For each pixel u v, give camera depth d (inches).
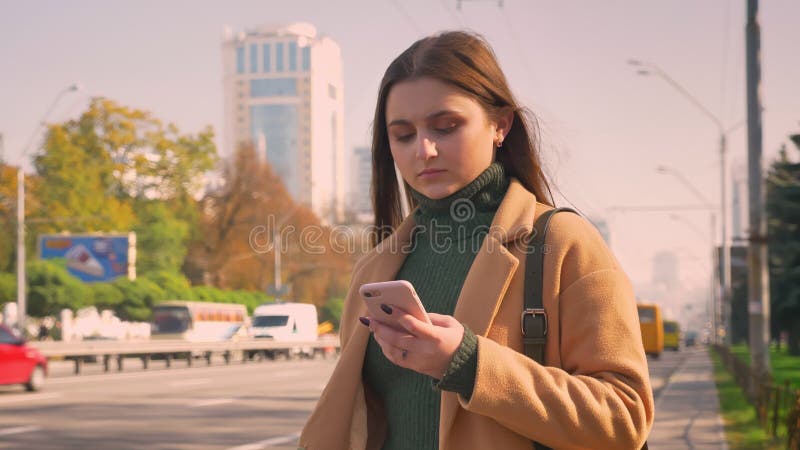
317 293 3518.7
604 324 95.3
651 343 2551.7
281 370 1646.2
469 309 98.8
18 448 545.6
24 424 669.9
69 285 2440.9
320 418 110.8
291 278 3486.7
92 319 2635.3
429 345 86.1
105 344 1572.3
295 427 669.9
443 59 102.0
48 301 2391.7
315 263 3420.3
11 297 2390.5
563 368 97.3
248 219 3368.6
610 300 96.3
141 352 1678.2
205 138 3459.6
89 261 2738.7
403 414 105.2
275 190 3432.6
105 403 852.6
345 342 119.0
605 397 90.3
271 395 971.3
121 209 3110.2
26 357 982.4
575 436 88.5
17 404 835.4
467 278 101.0
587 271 98.0
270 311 2488.9
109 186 3289.9
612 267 99.0
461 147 102.6
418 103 102.4
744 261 2765.7
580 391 89.5
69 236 2748.5
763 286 995.3
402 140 105.7
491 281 99.0
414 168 104.8
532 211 103.1
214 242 3388.3
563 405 87.8
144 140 3373.5
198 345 1902.1
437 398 102.0
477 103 103.2
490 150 105.7
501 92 104.6
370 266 118.0
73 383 1169.4
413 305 85.8
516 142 110.9
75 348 1494.8
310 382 1222.9
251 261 3380.9
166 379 1288.1
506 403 87.0
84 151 3248.0
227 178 3437.5
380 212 129.5
